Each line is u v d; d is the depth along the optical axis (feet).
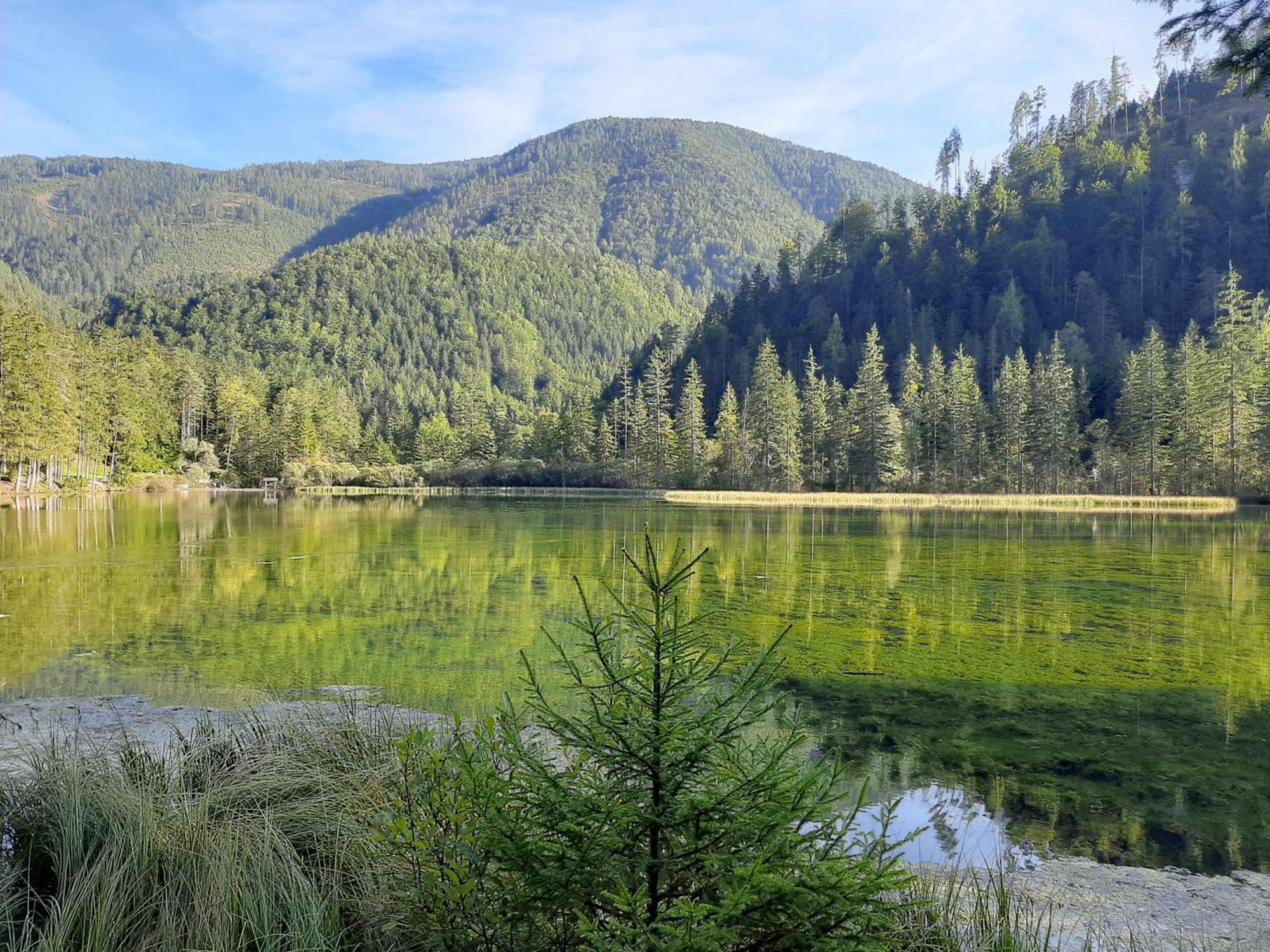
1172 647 38.22
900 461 234.99
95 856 10.99
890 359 333.21
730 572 65.16
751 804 8.05
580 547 84.28
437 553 78.38
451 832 9.24
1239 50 15.55
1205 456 195.42
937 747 24.11
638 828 8.06
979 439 225.76
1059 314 352.49
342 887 10.61
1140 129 472.85
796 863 7.69
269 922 9.48
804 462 249.14
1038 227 388.57
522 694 28.22
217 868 10.18
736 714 8.78
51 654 35.63
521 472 282.15
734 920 7.39
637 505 180.04
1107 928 13.61
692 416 267.80
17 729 22.43
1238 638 40.11
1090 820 18.90
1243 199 380.99
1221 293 294.05
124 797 12.08
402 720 20.08
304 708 25.62
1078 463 223.92
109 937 9.09
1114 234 381.81
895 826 18.37
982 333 342.44
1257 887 15.53
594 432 296.92
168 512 137.49
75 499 174.29
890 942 8.14
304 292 629.51
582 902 7.78
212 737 16.37
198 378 286.66
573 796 8.21
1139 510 163.22
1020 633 41.22
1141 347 263.90
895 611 47.80
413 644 37.86
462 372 583.58
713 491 237.45
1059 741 24.77
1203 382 196.44
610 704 8.66
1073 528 114.32
